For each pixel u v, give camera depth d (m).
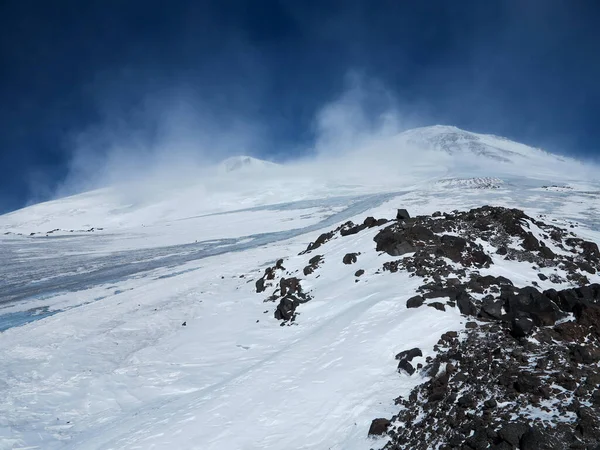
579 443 6.16
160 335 20.78
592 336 10.02
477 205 53.16
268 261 34.75
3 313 28.36
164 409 12.27
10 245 62.31
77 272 41.88
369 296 16.03
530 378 8.17
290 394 10.72
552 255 19.17
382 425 8.46
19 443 12.23
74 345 20.11
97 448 10.44
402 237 20.06
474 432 7.17
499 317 11.88
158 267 40.47
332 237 29.42
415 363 10.62
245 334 18.48
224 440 9.49
